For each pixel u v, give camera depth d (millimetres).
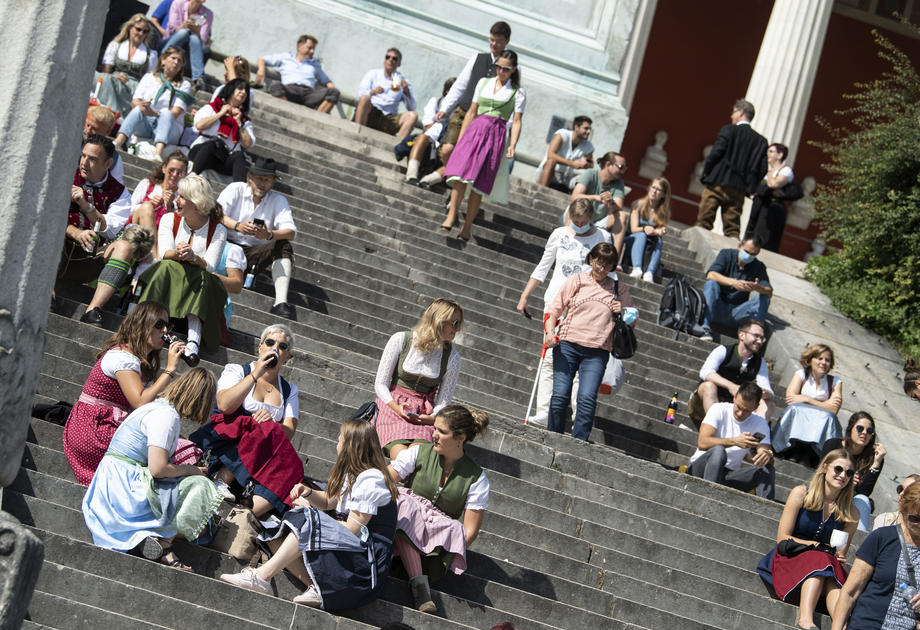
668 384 22375
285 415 13789
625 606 14398
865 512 18531
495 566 14172
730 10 48844
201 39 31203
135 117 24484
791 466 20500
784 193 29953
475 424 13570
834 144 48875
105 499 11953
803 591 15250
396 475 13523
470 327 21859
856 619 14273
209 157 22844
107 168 17797
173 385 12531
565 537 15180
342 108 35781
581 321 18328
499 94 24875
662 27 48469
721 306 25109
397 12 36625
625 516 16266
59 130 8609
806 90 37094
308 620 11977
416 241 24625
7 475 8695
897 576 14195
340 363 17266
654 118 48188
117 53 27703
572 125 36906
